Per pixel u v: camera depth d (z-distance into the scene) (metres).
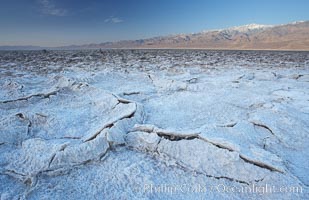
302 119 6.36
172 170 4.16
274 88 10.27
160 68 16.02
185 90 9.68
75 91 8.69
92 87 8.66
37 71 14.09
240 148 4.33
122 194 3.53
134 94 8.77
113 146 4.80
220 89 9.56
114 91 8.95
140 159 4.47
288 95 8.87
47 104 7.55
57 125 5.84
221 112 7.05
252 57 29.94
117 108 6.73
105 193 3.56
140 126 5.29
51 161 4.11
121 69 15.34
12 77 11.66
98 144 4.59
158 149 4.66
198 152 4.43
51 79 10.38
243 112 7.07
